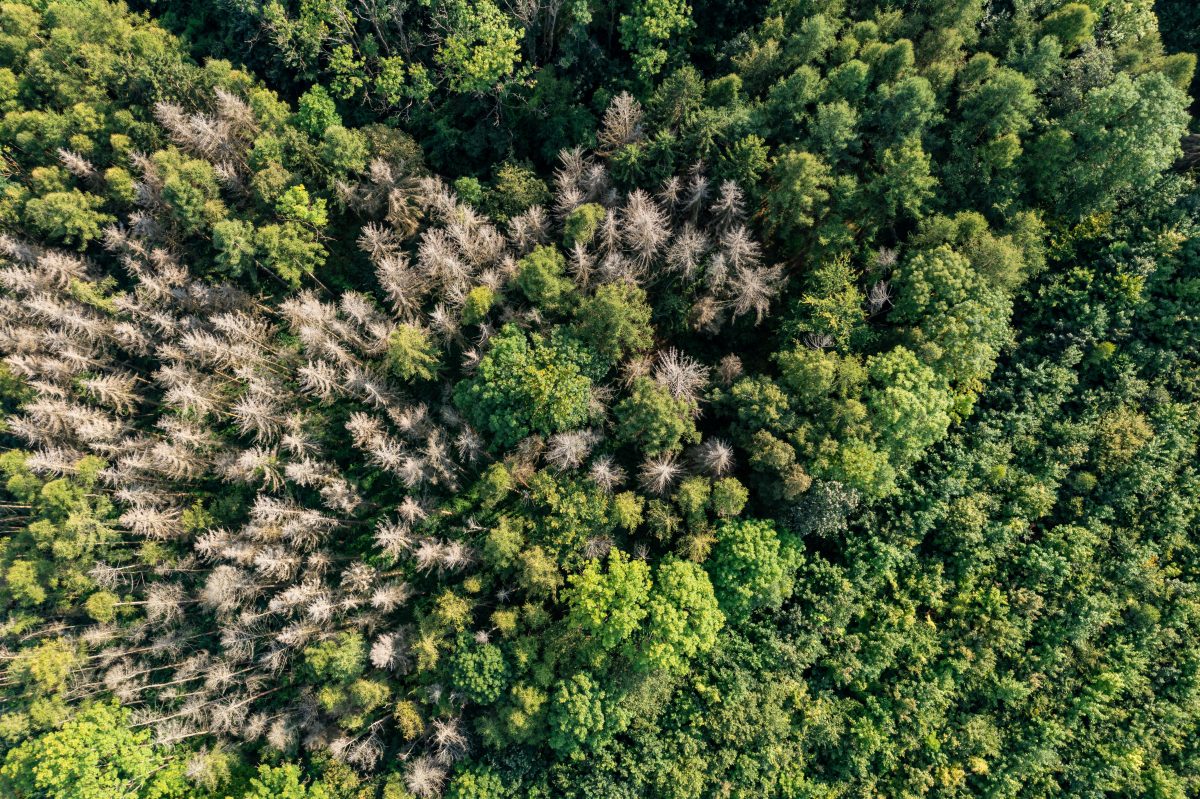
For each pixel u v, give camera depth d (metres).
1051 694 39.19
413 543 39.06
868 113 37.22
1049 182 38.94
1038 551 38.75
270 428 38.69
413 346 37.06
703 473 36.16
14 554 38.78
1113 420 39.41
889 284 37.59
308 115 38.94
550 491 36.06
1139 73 39.16
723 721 36.56
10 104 39.31
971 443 39.56
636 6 37.03
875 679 38.69
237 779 38.97
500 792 36.44
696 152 36.66
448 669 36.59
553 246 37.75
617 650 36.16
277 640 38.78
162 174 38.31
